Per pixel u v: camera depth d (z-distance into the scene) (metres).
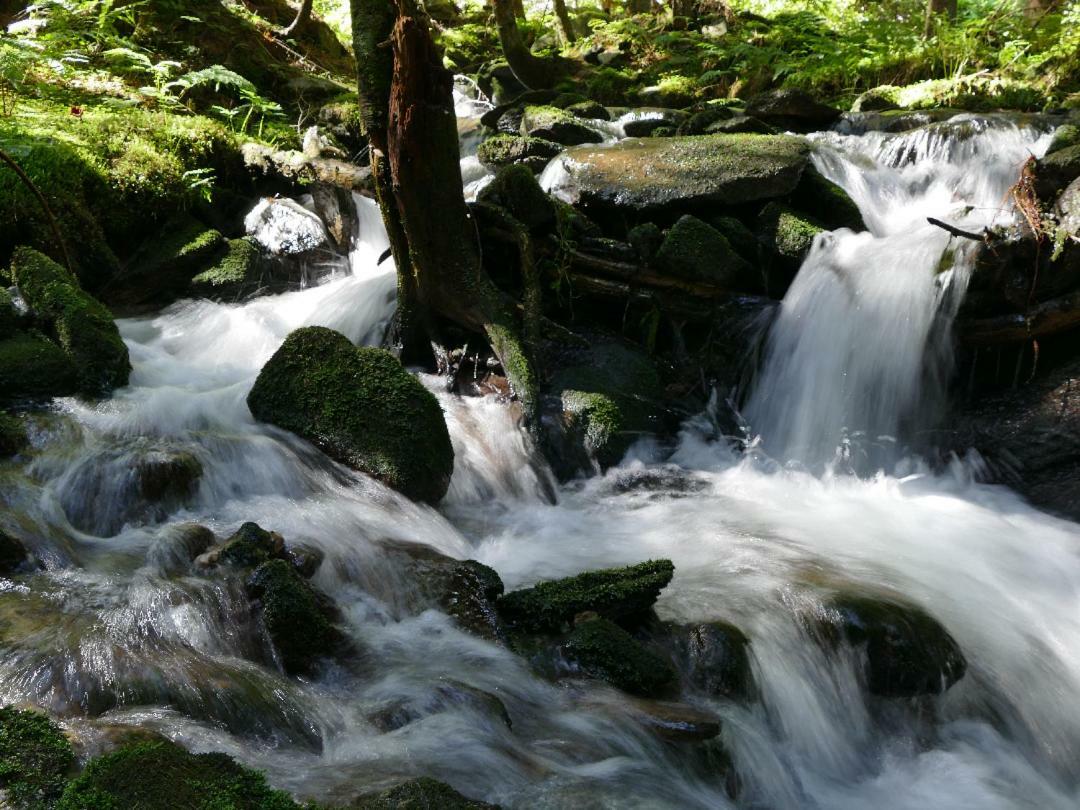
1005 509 6.38
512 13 13.27
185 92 10.33
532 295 6.98
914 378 6.92
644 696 4.21
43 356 5.93
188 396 6.14
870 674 4.61
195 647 3.88
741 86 12.82
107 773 2.80
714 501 6.31
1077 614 5.39
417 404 5.76
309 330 6.11
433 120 6.32
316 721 3.59
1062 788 4.55
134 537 4.77
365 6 6.48
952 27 12.22
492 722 3.68
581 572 5.09
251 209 9.02
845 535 5.85
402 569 4.72
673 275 7.23
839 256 7.27
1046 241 6.57
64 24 9.97
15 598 4.02
